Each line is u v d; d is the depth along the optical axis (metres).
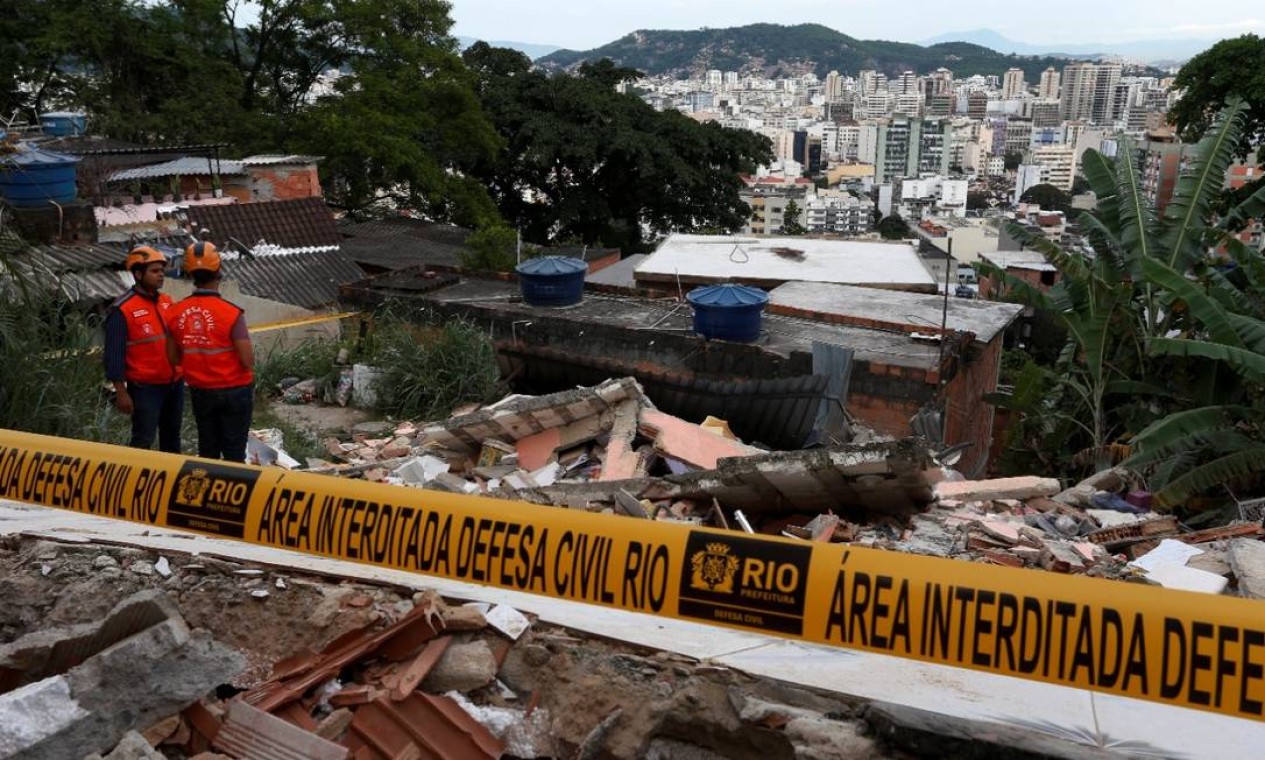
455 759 3.11
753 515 7.01
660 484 7.00
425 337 16.12
